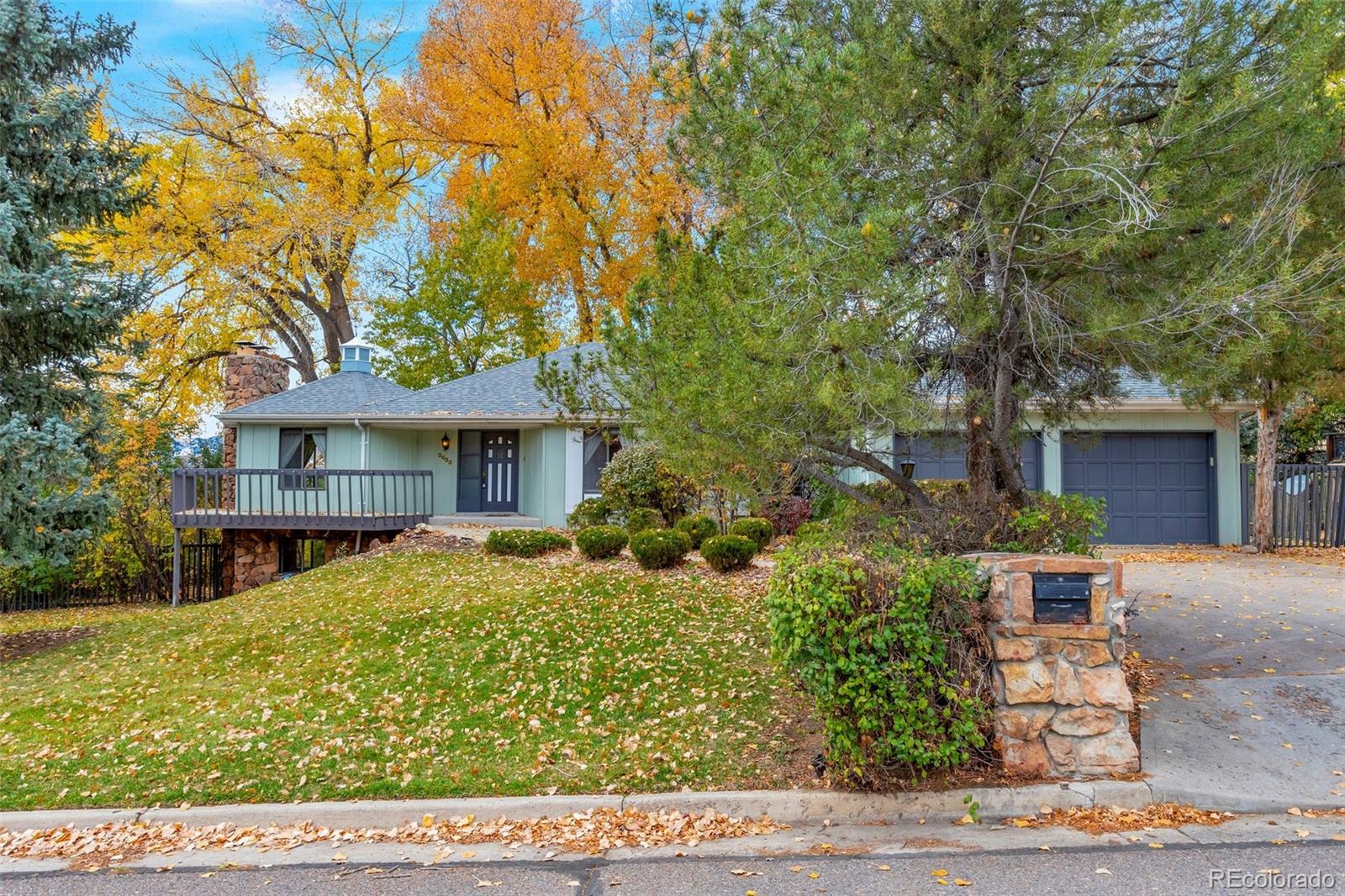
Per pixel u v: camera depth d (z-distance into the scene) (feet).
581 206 84.07
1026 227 19.19
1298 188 18.52
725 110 18.98
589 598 33.30
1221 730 18.65
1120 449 51.96
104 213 36.32
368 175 91.40
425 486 60.59
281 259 87.20
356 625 32.09
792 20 20.33
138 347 37.29
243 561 58.18
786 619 16.61
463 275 89.25
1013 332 20.81
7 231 30.40
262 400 62.64
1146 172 18.69
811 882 13.47
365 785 18.11
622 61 80.07
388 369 91.66
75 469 33.12
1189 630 26.96
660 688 23.56
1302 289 17.88
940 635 16.58
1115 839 14.65
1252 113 17.92
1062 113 18.19
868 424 18.11
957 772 16.76
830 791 16.49
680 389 19.94
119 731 22.41
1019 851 14.29
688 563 39.34
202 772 19.25
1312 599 31.53
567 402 29.43
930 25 19.16
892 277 17.20
